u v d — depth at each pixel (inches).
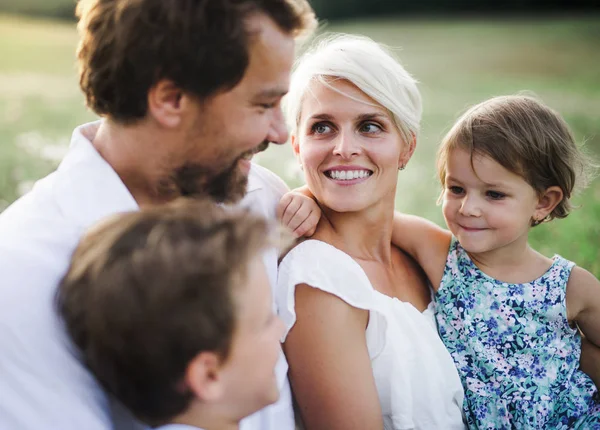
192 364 48.4
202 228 49.9
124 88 60.5
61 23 764.0
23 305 53.9
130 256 48.1
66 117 342.6
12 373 53.7
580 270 86.9
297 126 82.1
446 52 626.8
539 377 84.2
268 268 73.2
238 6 58.7
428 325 81.4
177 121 61.4
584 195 201.3
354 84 75.9
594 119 328.5
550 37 669.9
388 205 82.0
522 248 86.7
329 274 74.9
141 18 58.4
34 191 62.5
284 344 76.0
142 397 49.5
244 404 53.0
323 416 74.3
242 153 65.2
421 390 77.6
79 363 55.2
